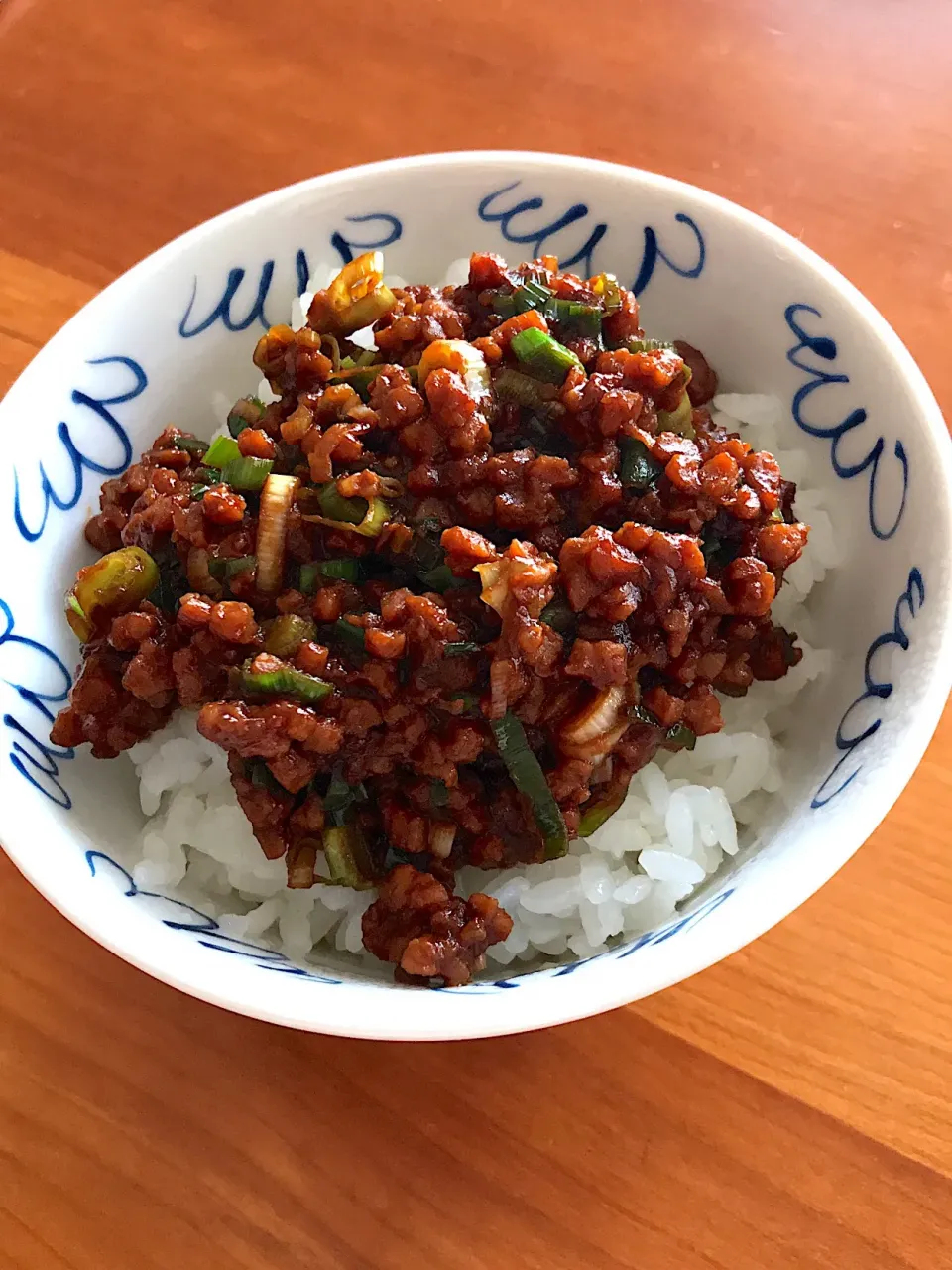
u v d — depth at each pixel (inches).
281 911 5.8
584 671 5.1
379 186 6.8
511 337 5.7
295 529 5.6
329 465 5.5
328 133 8.9
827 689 5.8
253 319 7.0
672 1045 5.3
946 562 5.1
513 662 5.1
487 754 5.5
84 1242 5.0
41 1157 5.2
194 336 6.8
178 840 5.8
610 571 5.0
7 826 4.8
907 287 7.7
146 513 5.7
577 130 8.7
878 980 5.5
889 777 4.6
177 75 9.3
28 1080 5.4
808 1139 5.1
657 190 6.6
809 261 6.2
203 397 7.0
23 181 8.8
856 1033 5.3
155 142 8.9
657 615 5.3
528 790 5.3
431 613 5.1
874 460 5.9
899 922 5.7
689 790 5.9
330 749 5.2
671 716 5.4
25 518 5.8
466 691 5.3
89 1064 5.5
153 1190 5.1
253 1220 5.0
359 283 6.3
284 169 8.7
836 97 8.7
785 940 5.6
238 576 5.5
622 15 9.3
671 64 9.0
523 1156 5.1
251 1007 4.2
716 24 9.2
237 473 5.7
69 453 6.2
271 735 5.0
